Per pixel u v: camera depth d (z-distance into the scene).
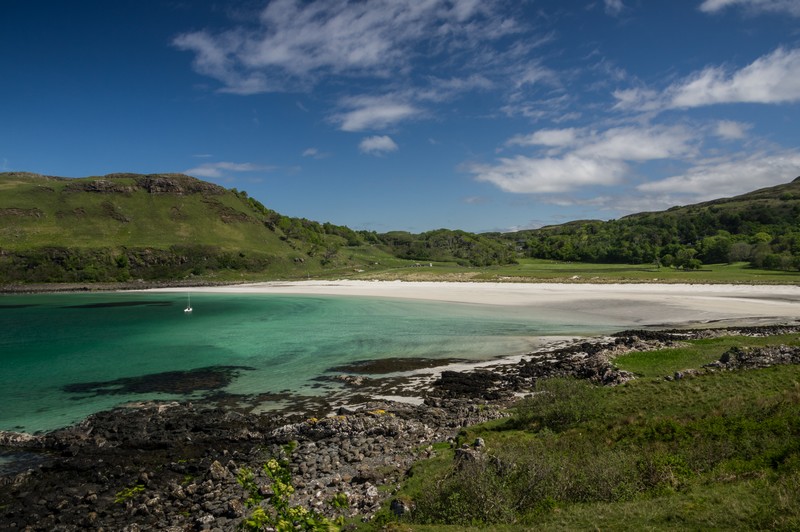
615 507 11.76
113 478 19.88
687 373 27.08
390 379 34.91
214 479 19.34
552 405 21.84
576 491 13.54
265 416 27.62
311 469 19.73
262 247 187.88
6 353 45.03
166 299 101.56
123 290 127.19
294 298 96.19
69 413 28.58
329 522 7.00
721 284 90.31
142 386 34.03
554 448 17.48
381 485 17.33
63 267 141.12
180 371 37.97
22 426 26.52
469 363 38.81
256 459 21.34
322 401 30.27
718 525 9.85
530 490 13.64
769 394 20.31
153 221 183.12
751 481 11.84
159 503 17.66
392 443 22.31
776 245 139.38
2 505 17.84
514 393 30.59
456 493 13.46
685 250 162.38
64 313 78.00
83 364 40.47
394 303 80.19
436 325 56.81
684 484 12.94
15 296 112.56
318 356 42.34
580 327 53.78
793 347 29.30
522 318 60.97
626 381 27.73
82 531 16.00
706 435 15.97
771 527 9.28
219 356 42.94
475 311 67.75
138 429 25.30
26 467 21.20
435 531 11.80
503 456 15.51
